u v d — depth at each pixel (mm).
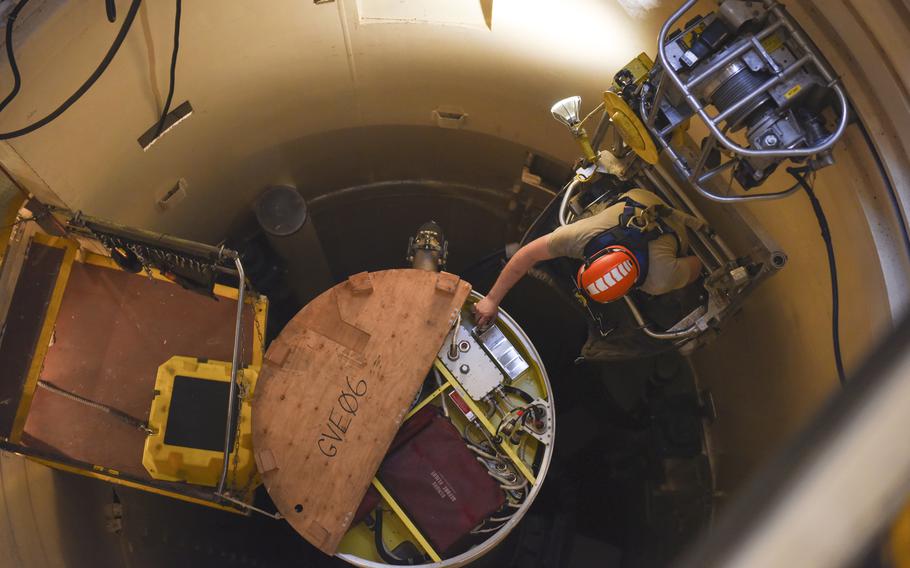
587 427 8195
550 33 5418
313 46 5812
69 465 5305
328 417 5207
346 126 6930
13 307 4988
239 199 7180
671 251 4477
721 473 6680
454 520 5062
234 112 6078
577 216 5180
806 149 3604
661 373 7359
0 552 4867
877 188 3891
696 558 1099
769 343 5605
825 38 3717
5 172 4785
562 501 7988
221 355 5863
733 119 3787
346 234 8438
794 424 5250
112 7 4141
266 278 7816
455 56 6000
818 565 940
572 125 4930
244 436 5688
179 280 5340
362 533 5266
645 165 4867
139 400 5617
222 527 7480
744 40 3707
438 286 5406
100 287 5676
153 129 5516
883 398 973
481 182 7730
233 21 5195
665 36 3697
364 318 5391
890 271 3902
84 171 5129
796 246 4859
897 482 917
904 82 3551
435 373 5422
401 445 5238
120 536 6375
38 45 4094
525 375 5551
